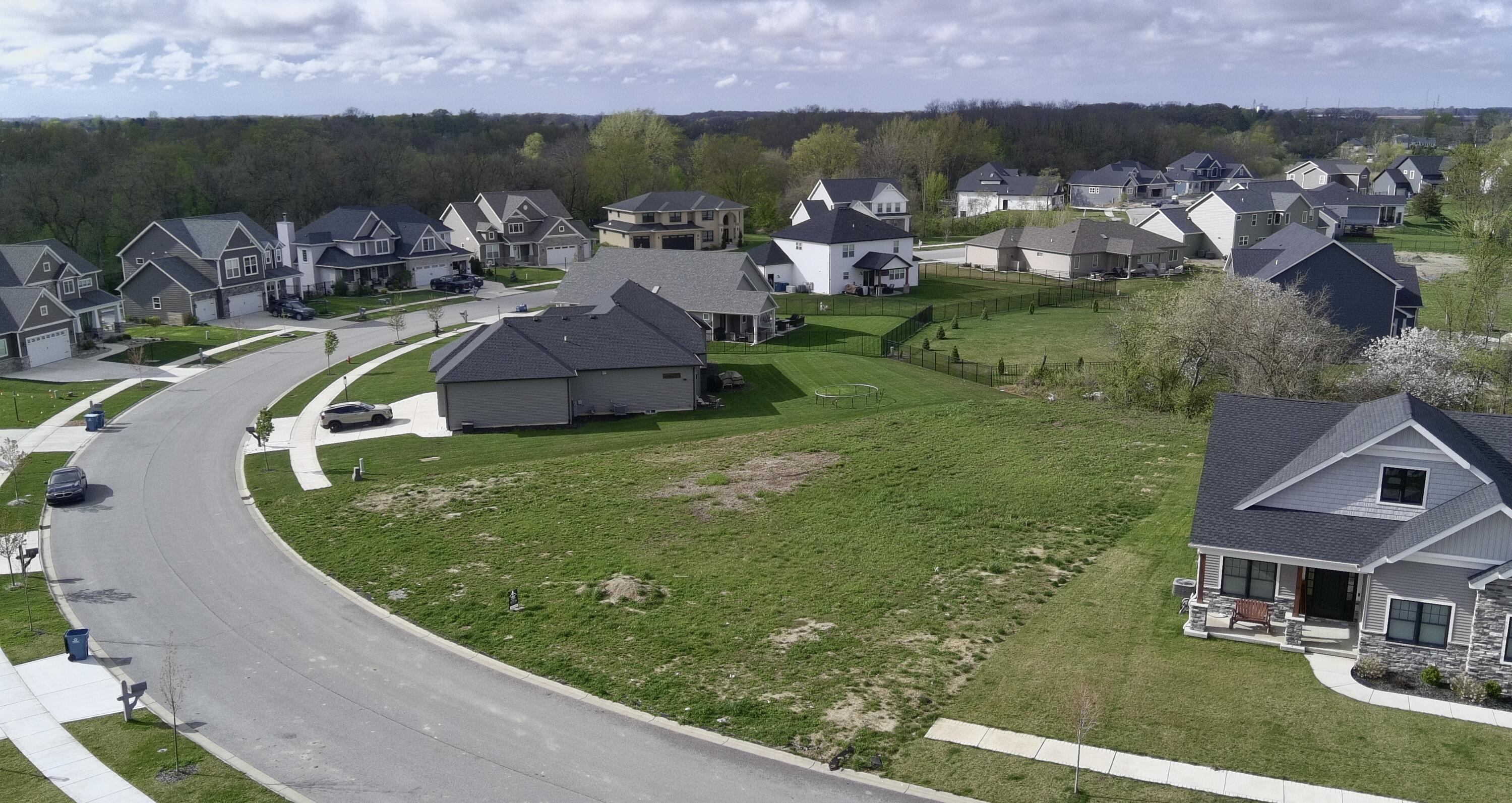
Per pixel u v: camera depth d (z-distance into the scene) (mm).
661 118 181250
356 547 39125
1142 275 106000
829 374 66125
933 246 130375
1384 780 22812
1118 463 46094
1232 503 30797
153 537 40812
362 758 25094
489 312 90438
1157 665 28266
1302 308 55031
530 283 106438
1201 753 24047
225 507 44156
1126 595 32938
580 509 42531
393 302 95125
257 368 70000
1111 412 54812
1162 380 54688
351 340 79312
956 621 31547
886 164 168000
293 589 35500
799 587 34312
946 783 23344
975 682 27734
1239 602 30078
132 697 26938
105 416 58375
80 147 130875
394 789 23781
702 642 30641
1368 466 29125
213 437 54688
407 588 35281
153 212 116375
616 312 61594
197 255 86750
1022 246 110125
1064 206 157875
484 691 28250
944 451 48906
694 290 77875
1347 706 25906
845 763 24266
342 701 27875
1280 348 52125
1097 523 39375
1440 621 27000
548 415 56000
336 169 128625
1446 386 49438
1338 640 29484
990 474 45281
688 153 195750
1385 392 50562
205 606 34250
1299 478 29766
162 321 85625
